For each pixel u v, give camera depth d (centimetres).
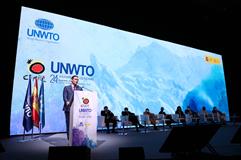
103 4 839
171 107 959
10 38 667
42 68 689
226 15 1012
